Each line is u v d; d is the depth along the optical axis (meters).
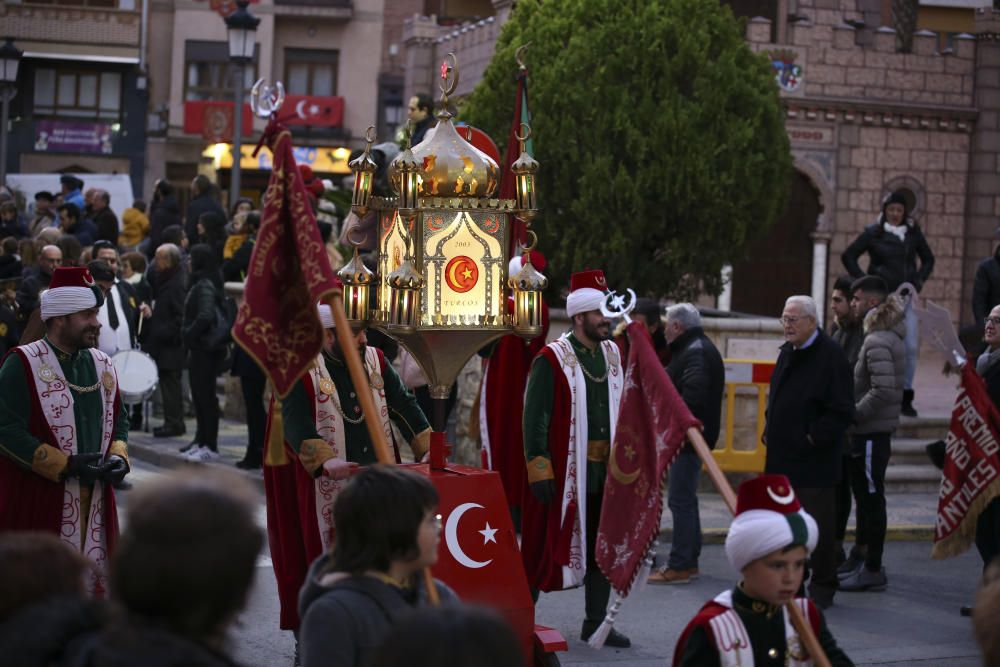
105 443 6.70
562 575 7.70
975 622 2.72
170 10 43.19
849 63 24.59
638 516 6.27
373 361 6.67
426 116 13.48
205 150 42.94
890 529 11.82
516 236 7.41
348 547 3.76
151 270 17.31
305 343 5.05
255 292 5.03
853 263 15.39
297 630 6.59
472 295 5.85
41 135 42.75
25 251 15.91
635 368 6.23
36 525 6.50
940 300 25.30
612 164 15.89
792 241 24.73
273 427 5.59
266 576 9.29
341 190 17.94
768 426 9.05
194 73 43.16
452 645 2.42
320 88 44.00
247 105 42.91
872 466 9.77
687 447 9.59
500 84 16.61
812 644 4.10
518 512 8.55
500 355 8.19
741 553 4.10
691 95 16.12
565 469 7.70
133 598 2.62
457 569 5.57
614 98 15.75
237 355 12.77
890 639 8.38
